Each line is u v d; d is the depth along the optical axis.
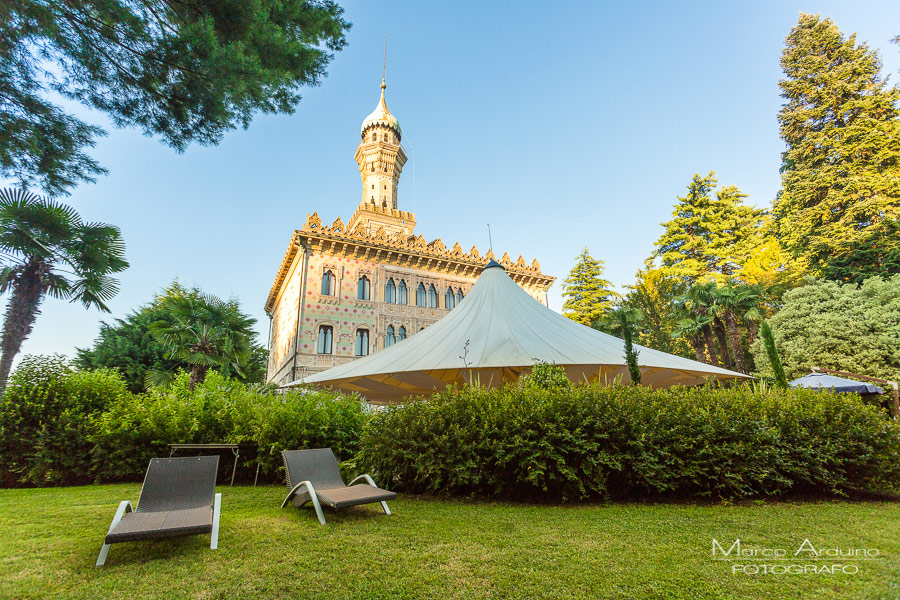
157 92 6.91
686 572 3.03
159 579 3.02
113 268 10.92
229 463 8.19
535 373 7.61
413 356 11.57
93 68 6.44
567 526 4.33
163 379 17.55
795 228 30.92
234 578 3.03
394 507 5.39
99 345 25.47
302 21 7.85
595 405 6.00
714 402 6.27
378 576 3.04
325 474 5.55
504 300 13.59
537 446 5.70
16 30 5.81
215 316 18.25
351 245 25.97
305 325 23.89
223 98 7.05
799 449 5.71
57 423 7.88
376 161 37.22
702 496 5.68
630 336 8.27
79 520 4.77
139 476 8.30
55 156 7.22
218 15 6.79
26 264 9.81
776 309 28.70
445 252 29.58
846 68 31.09
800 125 32.81
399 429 6.36
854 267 26.91
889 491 5.96
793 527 4.20
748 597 2.62
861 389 13.00
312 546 3.74
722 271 38.31
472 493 5.86
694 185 40.94
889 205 26.50
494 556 3.42
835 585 2.76
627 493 5.80
